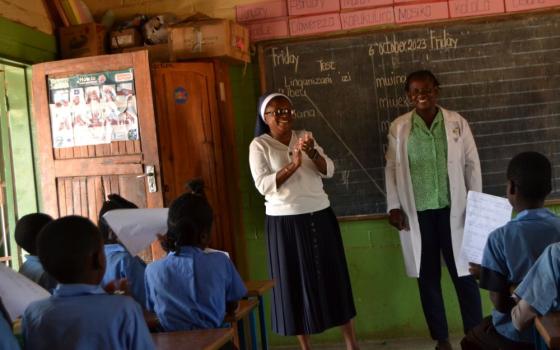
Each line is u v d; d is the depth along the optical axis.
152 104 3.62
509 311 2.00
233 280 2.32
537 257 1.89
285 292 3.34
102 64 3.68
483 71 3.96
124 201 2.75
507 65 3.95
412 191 3.61
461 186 3.55
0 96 4.02
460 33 3.97
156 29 4.07
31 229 2.51
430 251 3.61
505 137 3.96
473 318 3.57
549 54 3.92
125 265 2.38
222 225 3.99
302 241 3.31
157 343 1.94
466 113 3.98
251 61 4.17
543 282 1.70
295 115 4.11
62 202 3.81
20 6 3.77
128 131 3.68
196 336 1.99
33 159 4.06
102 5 4.30
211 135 3.96
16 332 2.03
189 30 3.85
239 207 4.16
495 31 3.95
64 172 3.79
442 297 3.75
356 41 4.05
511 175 1.99
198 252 2.24
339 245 3.42
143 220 2.31
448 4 3.96
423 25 3.99
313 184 3.37
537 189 1.94
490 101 3.97
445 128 3.57
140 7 4.27
